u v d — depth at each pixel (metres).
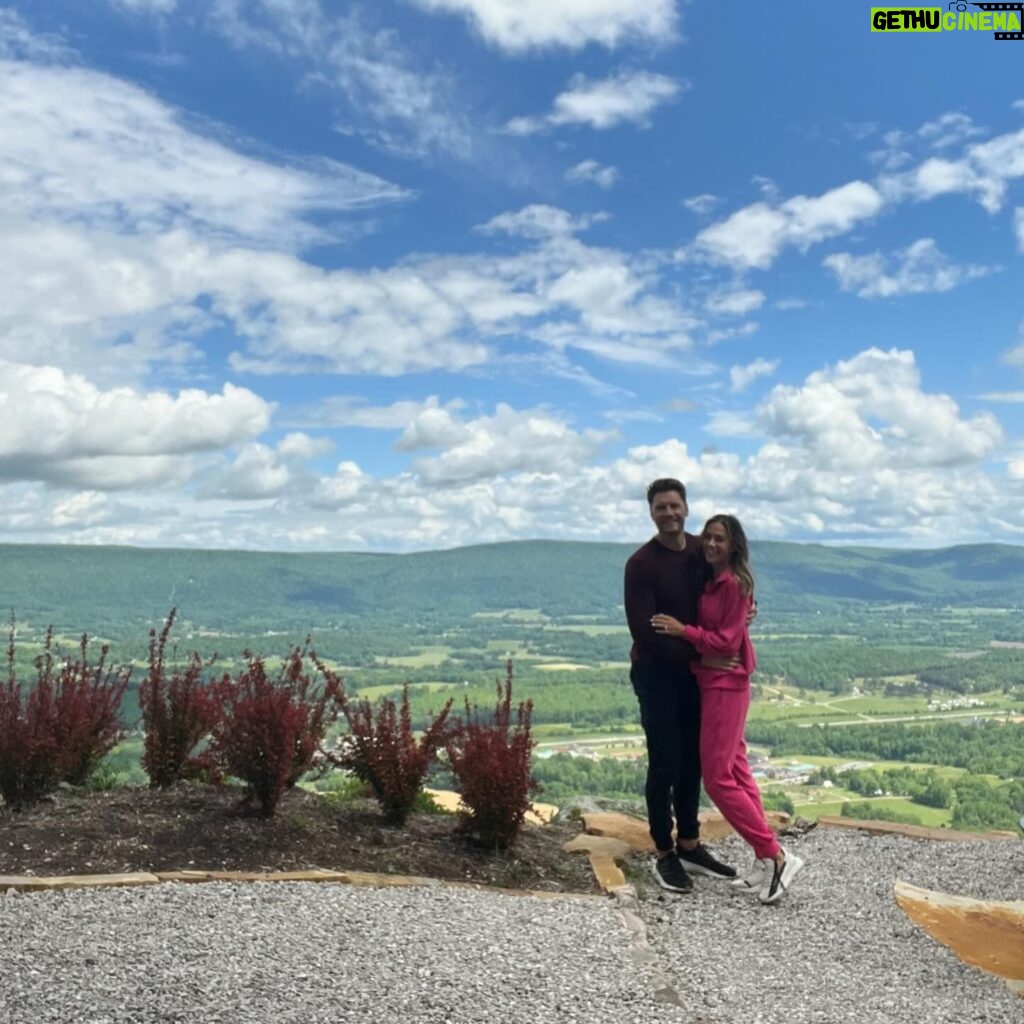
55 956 3.73
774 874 5.75
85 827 5.73
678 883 5.89
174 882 5.05
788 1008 4.05
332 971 3.86
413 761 6.47
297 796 6.82
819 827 8.07
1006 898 6.06
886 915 5.59
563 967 4.22
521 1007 3.71
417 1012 3.55
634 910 5.44
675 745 5.93
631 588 5.89
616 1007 3.84
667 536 5.88
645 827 7.17
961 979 4.66
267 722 6.11
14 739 6.07
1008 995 4.48
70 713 6.76
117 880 4.95
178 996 3.45
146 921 4.29
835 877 6.41
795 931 5.28
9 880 4.79
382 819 6.59
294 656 7.09
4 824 5.76
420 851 6.10
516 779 6.27
